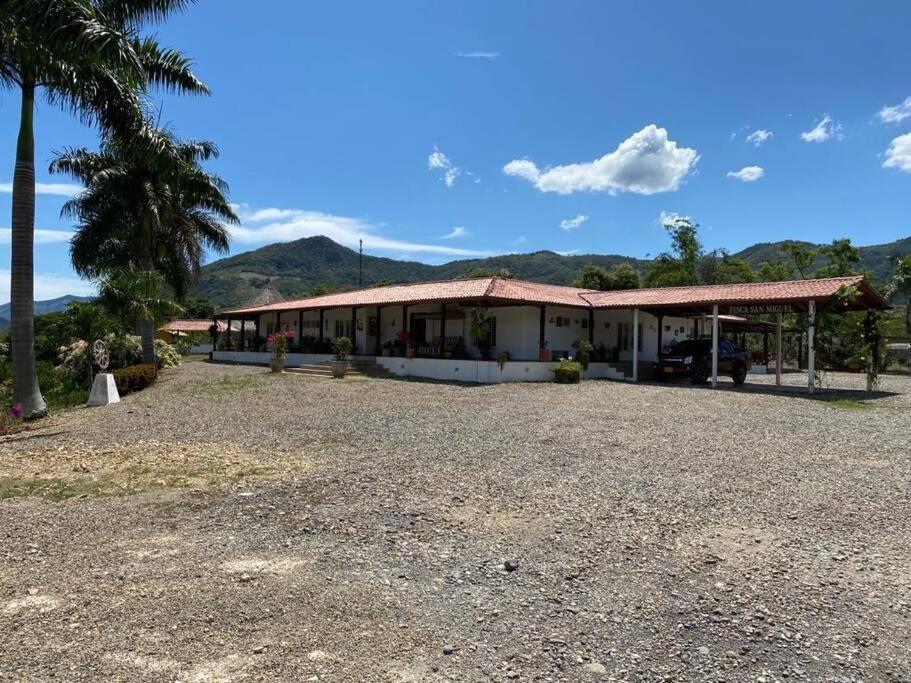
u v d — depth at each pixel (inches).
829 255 1696.6
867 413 575.5
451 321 1063.0
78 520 240.1
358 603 167.5
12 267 552.1
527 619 160.6
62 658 135.6
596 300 1033.5
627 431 459.2
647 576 189.6
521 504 264.2
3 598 166.9
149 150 584.4
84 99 545.3
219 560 197.6
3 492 283.7
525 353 960.3
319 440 419.8
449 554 205.8
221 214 1080.8
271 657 138.1
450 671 134.7
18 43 489.1
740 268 2085.4
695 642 150.1
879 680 134.6
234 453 375.2
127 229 985.5
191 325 2231.8
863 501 275.1
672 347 964.0
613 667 138.3
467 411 570.9
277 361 1029.8
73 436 451.8
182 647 141.7
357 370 970.1
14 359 552.1
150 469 331.3
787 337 1555.1
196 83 641.6
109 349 904.9
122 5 563.5
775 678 134.6
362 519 241.4
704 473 325.4
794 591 180.1
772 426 488.4
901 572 195.3
